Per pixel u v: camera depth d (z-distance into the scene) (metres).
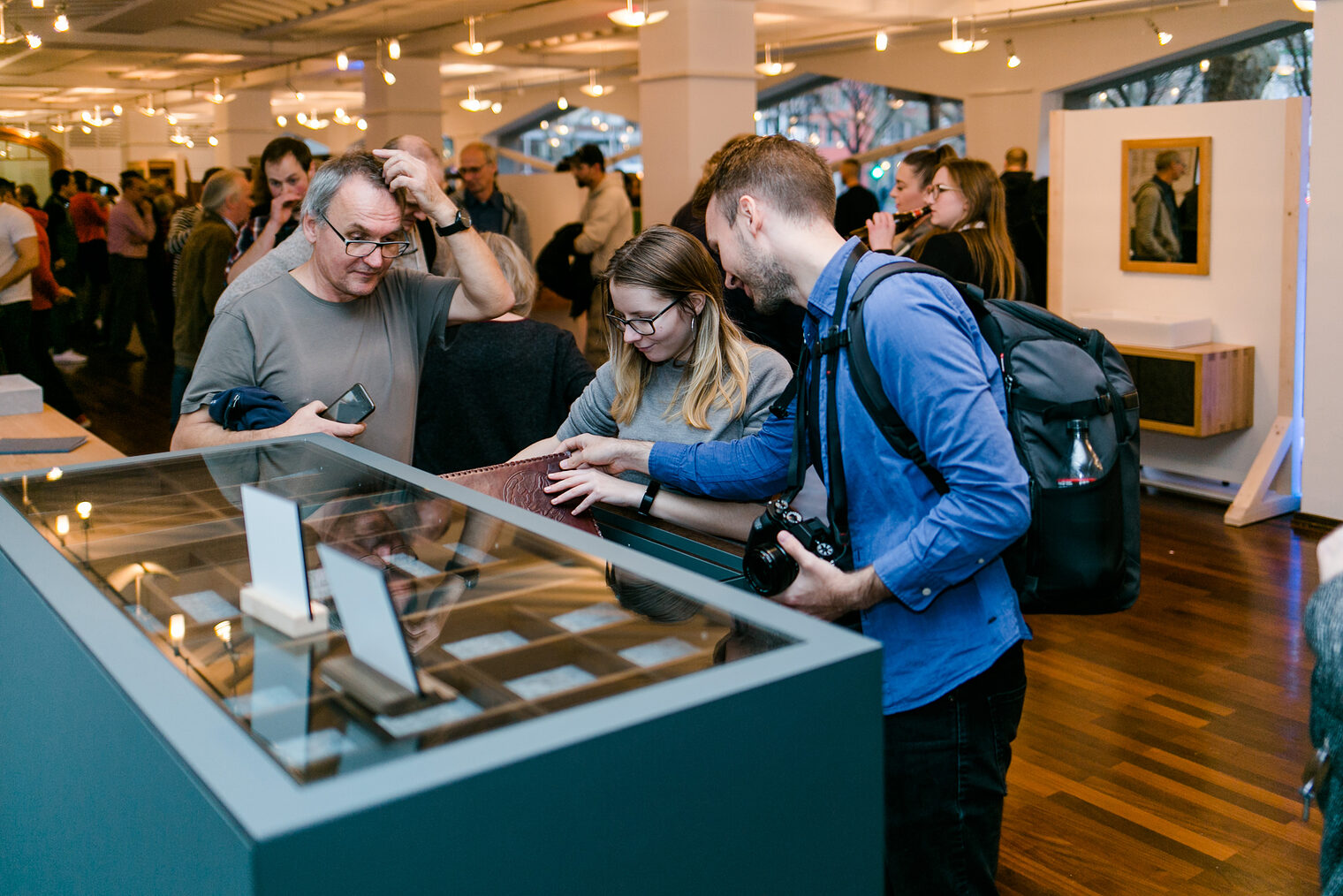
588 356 7.46
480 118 21.45
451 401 2.93
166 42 13.52
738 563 1.76
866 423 1.61
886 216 4.23
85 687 1.02
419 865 0.76
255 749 0.80
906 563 1.54
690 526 2.03
